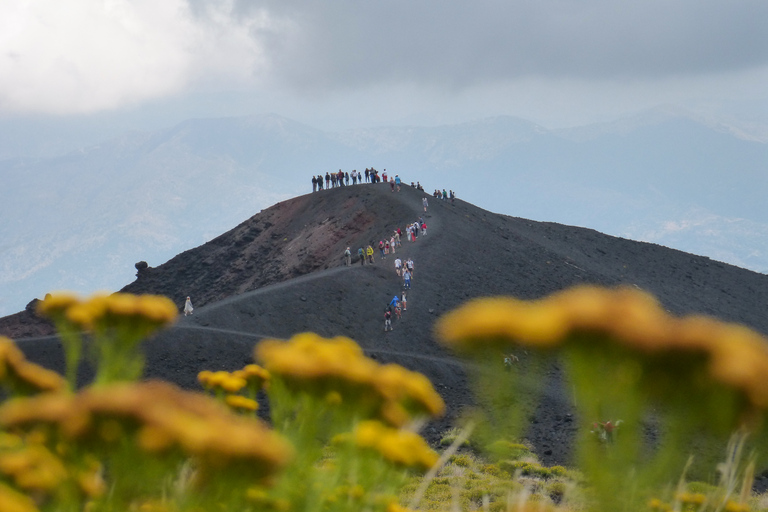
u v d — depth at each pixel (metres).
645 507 1.51
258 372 2.83
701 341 1.37
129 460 1.60
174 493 1.62
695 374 1.37
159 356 40.47
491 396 1.60
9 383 2.24
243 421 1.75
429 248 69.81
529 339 1.51
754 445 1.42
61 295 2.43
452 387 42.03
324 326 50.66
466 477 15.44
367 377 2.23
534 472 13.12
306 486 2.12
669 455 1.46
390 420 2.25
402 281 59.94
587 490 1.53
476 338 1.57
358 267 61.28
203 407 1.75
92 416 1.57
